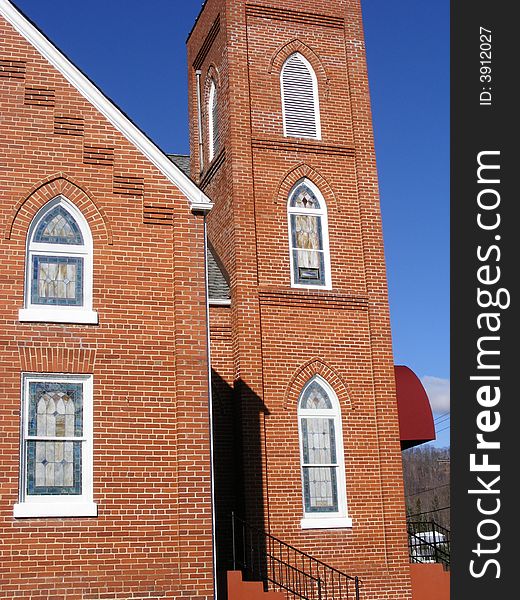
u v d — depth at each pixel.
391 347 21.16
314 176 21.84
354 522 19.53
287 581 18.58
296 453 19.59
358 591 17.30
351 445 20.06
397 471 20.27
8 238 15.31
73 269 15.69
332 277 21.19
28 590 13.84
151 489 14.94
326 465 19.88
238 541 19.03
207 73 24.50
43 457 14.64
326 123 22.39
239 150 21.36
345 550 19.25
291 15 22.94
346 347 20.73
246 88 21.97
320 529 19.19
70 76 16.34
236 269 20.39
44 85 16.17
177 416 15.40
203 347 15.84
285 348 20.23
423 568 19.59
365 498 19.80
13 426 14.48
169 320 15.87
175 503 14.99
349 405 20.33
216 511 19.31
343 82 22.94
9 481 14.21
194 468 15.18
